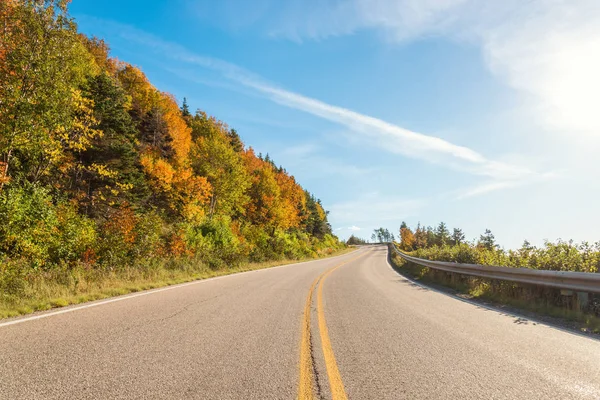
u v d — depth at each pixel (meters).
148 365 3.57
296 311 7.14
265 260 27.83
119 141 27.77
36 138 12.55
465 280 12.81
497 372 3.62
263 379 3.29
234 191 42.19
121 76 54.66
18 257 10.44
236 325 5.61
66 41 12.97
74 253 12.41
